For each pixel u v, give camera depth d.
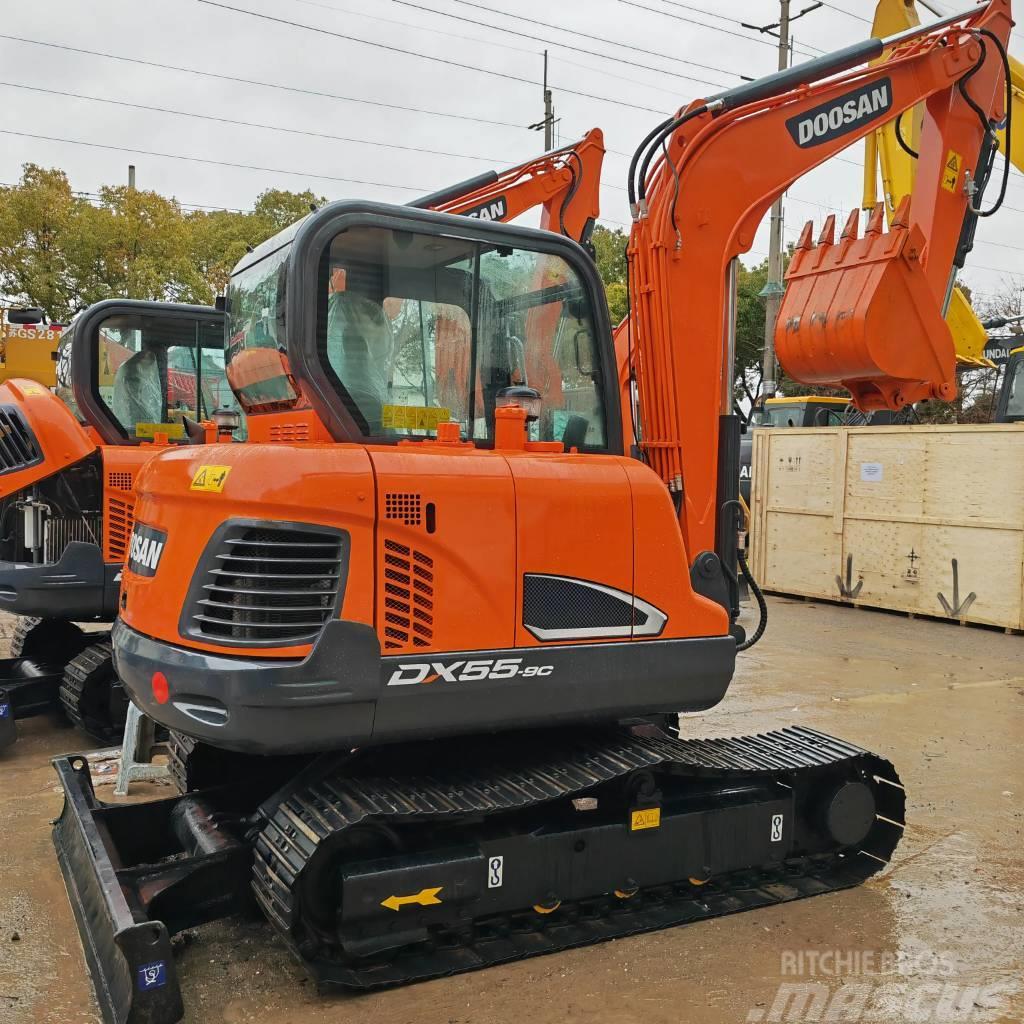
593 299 3.93
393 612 3.20
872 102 4.68
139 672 3.36
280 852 3.18
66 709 6.03
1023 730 6.36
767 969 3.41
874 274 4.68
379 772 3.59
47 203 21.52
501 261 3.72
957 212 5.04
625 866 3.68
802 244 5.10
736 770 3.88
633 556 3.65
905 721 6.56
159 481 3.51
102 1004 3.07
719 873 3.89
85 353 6.14
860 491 11.20
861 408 5.09
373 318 3.46
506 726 3.43
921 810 4.94
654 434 4.28
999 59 5.04
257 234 26.69
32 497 5.79
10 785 5.21
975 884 4.11
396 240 3.50
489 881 3.39
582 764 3.70
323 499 3.11
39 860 4.24
